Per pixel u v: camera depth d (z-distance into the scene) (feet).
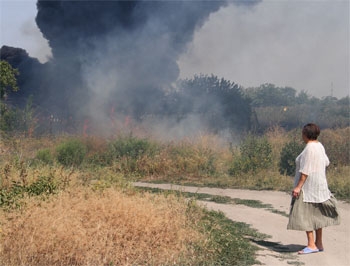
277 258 18.75
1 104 71.92
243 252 19.07
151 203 21.50
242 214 27.43
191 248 18.58
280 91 166.61
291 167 43.75
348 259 18.80
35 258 16.34
